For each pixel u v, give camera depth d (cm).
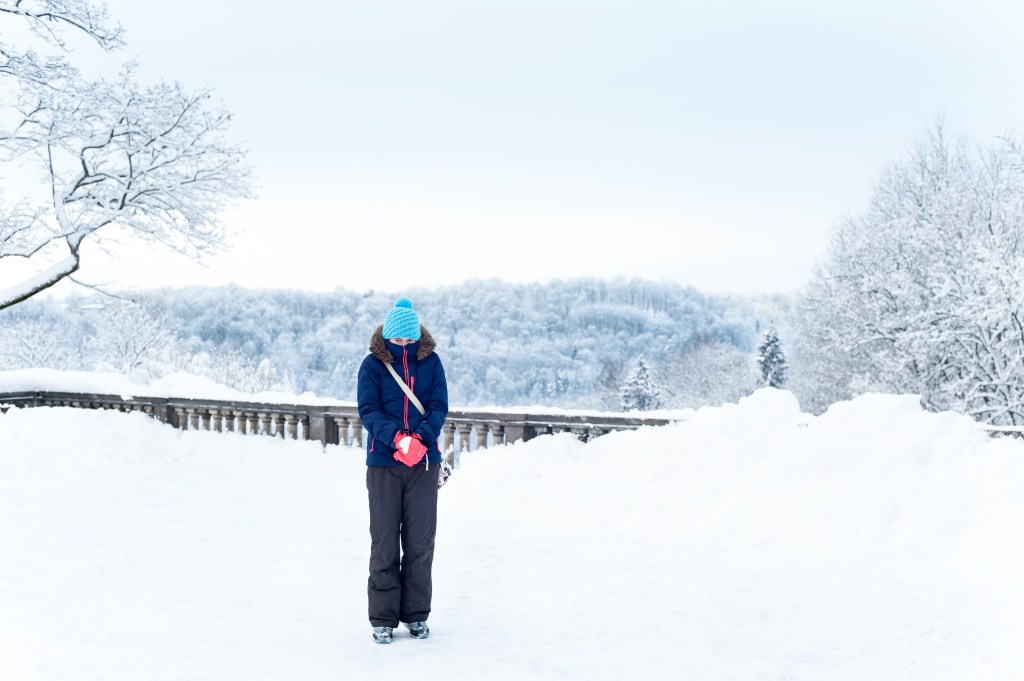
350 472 1027
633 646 421
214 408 1190
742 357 7950
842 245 2794
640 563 591
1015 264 2030
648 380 7131
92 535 689
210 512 795
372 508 442
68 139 1683
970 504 612
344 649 418
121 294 1847
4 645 416
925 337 2264
